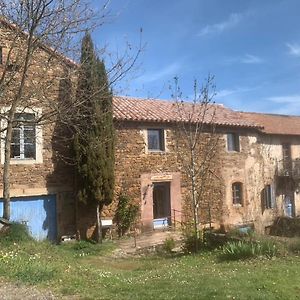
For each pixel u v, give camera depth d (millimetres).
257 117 29938
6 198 13438
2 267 9500
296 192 29297
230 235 14992
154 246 17500
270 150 28375
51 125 18188
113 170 19016
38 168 18000
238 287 8430
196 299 7410
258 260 12133
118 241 19203
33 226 17797
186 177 22562
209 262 12734
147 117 21203
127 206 20344
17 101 11961
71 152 18562
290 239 13844
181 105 22266
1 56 14344
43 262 10594
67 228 18609
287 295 8211
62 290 8055
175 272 10938
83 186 18406
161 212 22141
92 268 11664
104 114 16547
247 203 25906
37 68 13484
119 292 8102
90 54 12164
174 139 22250
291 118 32594
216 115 25516
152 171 21422
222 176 24562
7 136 12680
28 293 7789
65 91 12680
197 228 15977
